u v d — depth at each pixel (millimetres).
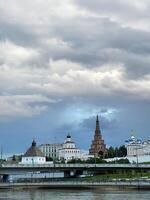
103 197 174875
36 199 169125
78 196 183250
